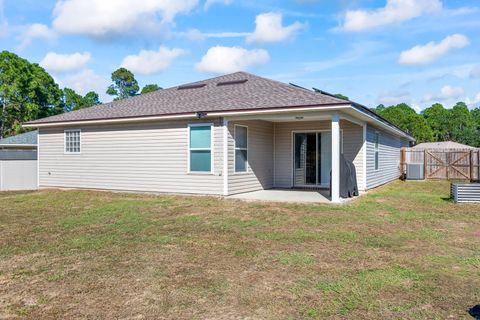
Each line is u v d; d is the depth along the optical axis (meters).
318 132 16.03
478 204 11.63
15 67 41.44
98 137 15.63
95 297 4.40
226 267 5.46
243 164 14.23
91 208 11.09
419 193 14.80
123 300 4.30
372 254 6.12
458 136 57.38
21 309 4.10
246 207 11.01
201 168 13.47
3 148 23.91
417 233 7.64
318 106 11.27
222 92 15.29
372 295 4.40
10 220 9.30
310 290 4.56
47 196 14.20
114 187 15.27
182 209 10.73
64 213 10.28
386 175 20.14
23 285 4.80
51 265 5.60
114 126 15.22
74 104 54.59
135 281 4.90
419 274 5.12
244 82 16.27
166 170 14.12
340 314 3.91
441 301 4.23
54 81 46.78
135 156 14.77
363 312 3.96
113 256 6.04
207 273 5.20
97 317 3.88
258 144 15.28
